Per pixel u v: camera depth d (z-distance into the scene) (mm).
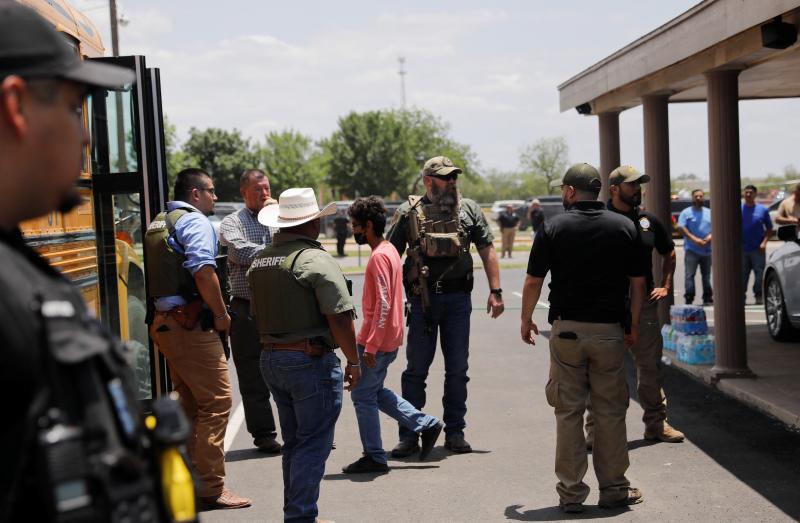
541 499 5527
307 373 4586
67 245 5305
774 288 11180
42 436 1351
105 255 6062
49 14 5094
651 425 6777
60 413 1381
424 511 5332
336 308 4512
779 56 8109
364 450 6180
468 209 6738
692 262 15070
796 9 6910
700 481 5793
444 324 6695
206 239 5266
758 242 14758
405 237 6746
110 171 6004
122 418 1479
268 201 6727
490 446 6789
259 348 6730
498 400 8359
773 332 11219
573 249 5246
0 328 1345
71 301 1500
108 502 1390
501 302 6828
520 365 10180
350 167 90375
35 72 1494
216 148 77312
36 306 1395
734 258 8570
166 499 1604
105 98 5965
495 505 5426
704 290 15234
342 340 4559
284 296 4555
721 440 6770
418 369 6734
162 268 5242
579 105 12273
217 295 5234
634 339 5500
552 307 5363
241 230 6688
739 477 5855
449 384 6703
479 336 12609
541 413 7809
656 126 10516
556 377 5336
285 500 4797
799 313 10414
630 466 6176
